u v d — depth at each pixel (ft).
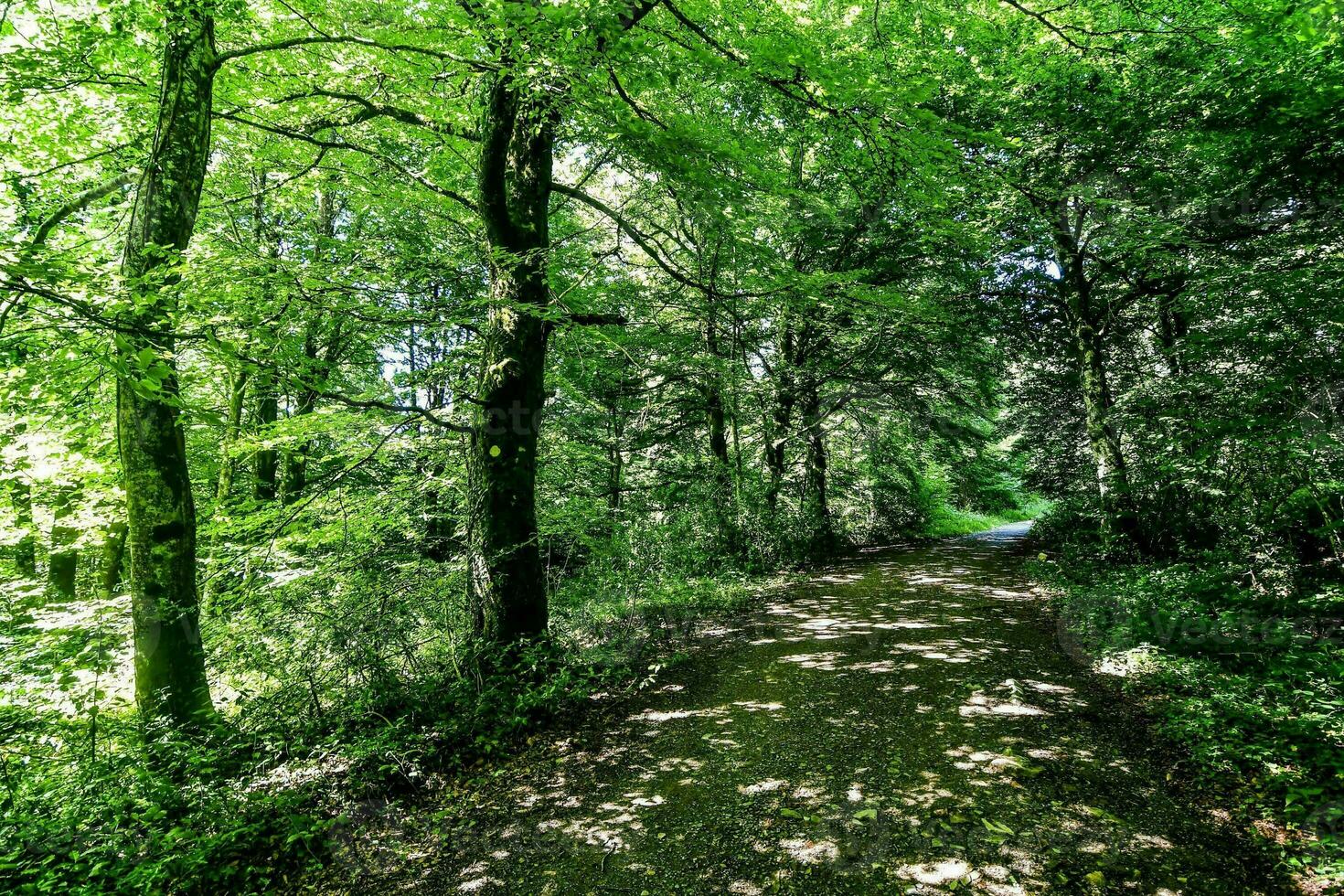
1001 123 32.60
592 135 21.61
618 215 23.68
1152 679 17.87
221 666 18.22
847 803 13.14
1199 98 25.89
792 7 27.61
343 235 42.34
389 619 19.24
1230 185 28.19
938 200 22.18
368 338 29.50
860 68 16.65
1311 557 22.34
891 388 50.44
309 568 20.03
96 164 24.26
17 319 10.00
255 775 14.05
